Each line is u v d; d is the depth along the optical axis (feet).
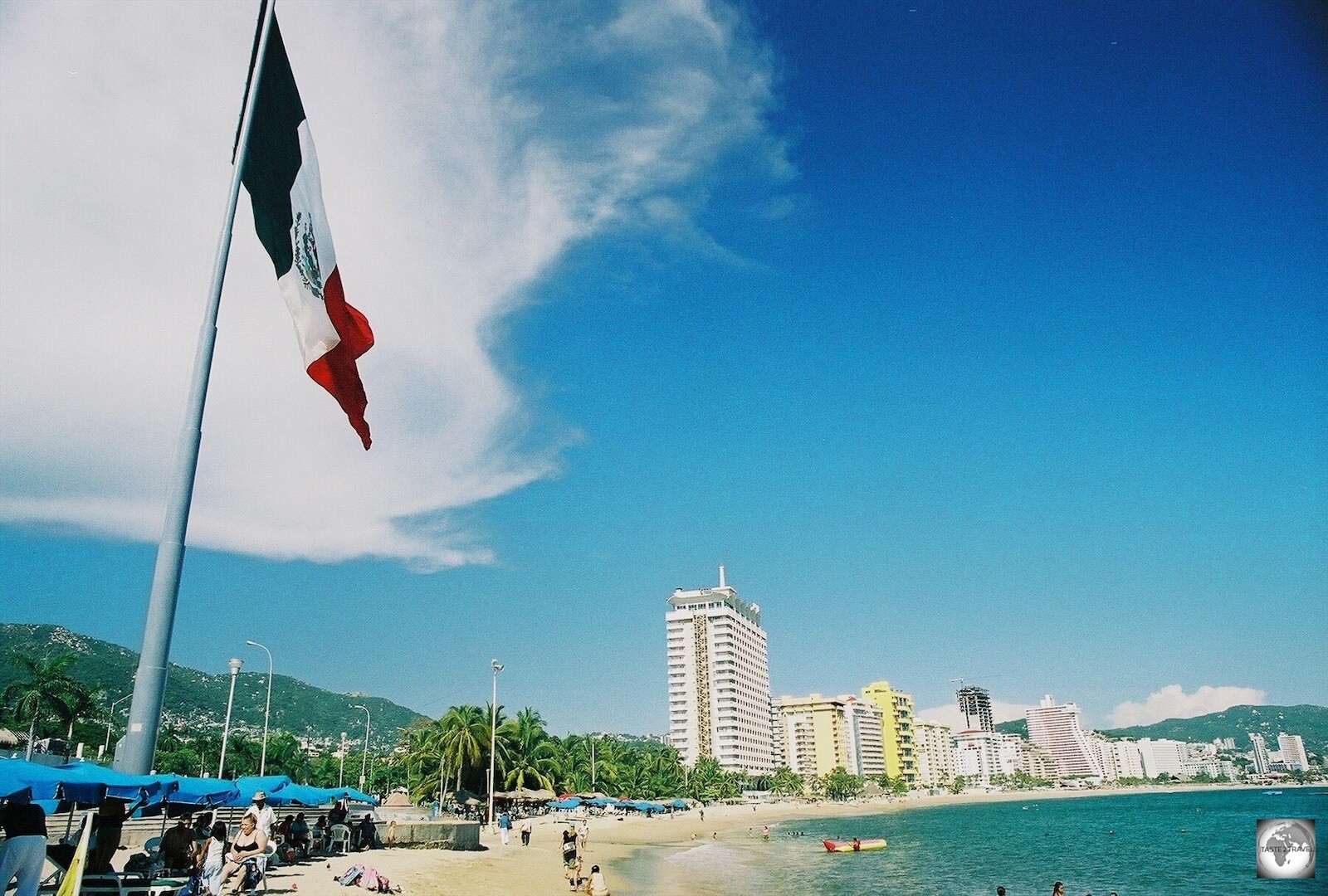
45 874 64.39
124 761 30.89
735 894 148.25
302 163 41.70
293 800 100.89
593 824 376.07
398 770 476.54
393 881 98.68
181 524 33.94
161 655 32.37
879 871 200.54
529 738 382.01
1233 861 214.90
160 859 64.64
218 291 36.86
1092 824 438.40
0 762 48.37
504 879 119.34
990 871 201.77
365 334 45.68
